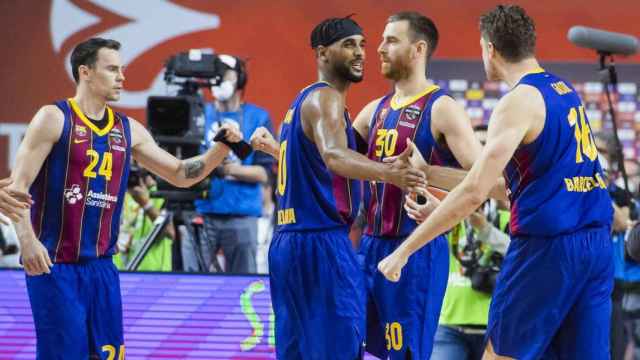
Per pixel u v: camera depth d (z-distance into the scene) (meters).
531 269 14.12
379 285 17.22
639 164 25.47
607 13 30.22
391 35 17.20
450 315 19.92
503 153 13.61
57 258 16.44
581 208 14.21
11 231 24.67
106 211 16.84
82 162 16.59
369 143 17.59
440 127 16.91
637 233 16.83
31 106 30.64
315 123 14.82
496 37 14.54
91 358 16.78
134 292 19.16
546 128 13.97
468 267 19.77
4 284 19.06
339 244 15.34
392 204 17.02
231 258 23.30
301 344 15.30
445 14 30.30
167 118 21.47
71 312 16.36
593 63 29.72
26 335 18.89
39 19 30.67
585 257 14.06
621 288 21.56
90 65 16.81
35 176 16.39
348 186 15.45
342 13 30.53
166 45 30.59
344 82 15.43
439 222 13.76
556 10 30.22
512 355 14.23
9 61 30.61
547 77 14.27
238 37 30.61
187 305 19.12
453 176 15.57
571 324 14.30
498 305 14.39
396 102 17.42
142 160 17.67
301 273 15.28
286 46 30.61
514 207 14.35
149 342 19.03
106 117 17.08
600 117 29.38
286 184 15.45
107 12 30.61
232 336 19.03
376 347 17.55
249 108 24.31
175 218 21.48
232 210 23.12
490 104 29.64
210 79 22.39
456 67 29.77
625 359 21.78
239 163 23.88
